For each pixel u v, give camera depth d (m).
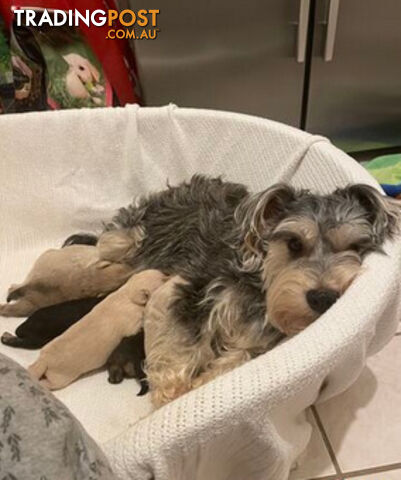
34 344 0.57
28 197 0.68
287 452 0.39
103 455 0.26
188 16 0.74
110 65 0.75
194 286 0.53
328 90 0.85
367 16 0.78
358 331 0.36
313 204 0.46
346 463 0.51
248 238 0.48
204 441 0.32
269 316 0.46
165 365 0.51
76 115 0.66
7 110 0.78
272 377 0.33
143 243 0.62
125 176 0.69
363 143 0.92
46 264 0.59
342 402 0.55
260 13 0.75
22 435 0.22
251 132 0.62
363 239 0.44
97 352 0.52
